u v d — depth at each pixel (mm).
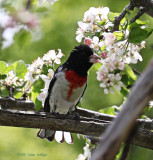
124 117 3609
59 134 8727
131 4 8023
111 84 7895
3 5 7734
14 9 7094
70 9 13492
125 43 7797
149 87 3590
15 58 12492
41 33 13000
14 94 8336
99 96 13070
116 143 3574
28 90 8531
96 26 8008
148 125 8266
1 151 12602
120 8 13258
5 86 8258
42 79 8086
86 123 7234
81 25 7988
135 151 12977
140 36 7445
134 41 7477
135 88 3648
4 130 13062
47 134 8734
